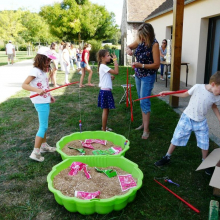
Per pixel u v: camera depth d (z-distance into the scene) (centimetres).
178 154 336
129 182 258
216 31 752
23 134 416
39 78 300
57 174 272
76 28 1780
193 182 273
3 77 1116
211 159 261
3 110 555
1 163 321
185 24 866
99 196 237
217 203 180
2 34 2498
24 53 3728
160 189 261
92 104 598
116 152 332
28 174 292
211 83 256
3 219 222
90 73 838
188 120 284
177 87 555
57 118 496
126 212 229
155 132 414
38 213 229
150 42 353
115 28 2127
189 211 229
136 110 536
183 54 893
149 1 1577
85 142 363
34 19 2880
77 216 225
